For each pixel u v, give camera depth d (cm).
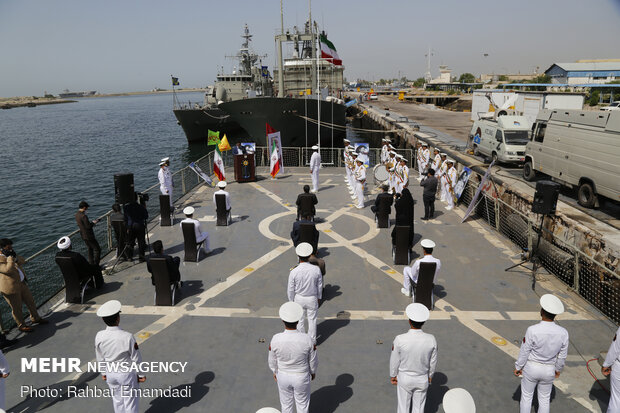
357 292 862
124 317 777
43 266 1311
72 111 16575
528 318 754
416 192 1683
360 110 6688
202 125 5581
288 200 1577
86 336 723
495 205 1221
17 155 4850
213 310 799
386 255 1054
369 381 593
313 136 3944
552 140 1488
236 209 1470
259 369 625
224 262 1024
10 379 610
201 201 1590
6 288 690
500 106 3294
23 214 2530
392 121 4303
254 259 1039
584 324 727
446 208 1460
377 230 1239
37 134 7300
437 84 11662
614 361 466
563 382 582
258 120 3559
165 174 1354
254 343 693
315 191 1700
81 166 4112
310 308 641
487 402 548
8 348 688
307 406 477
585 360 628
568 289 859
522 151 1862
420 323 446
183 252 1094
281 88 3509
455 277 923
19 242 2088
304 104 3497
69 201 2812
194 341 699
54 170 3916
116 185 992
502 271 952
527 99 2838
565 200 1434
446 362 632
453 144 2777
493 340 688
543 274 934
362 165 1433
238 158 1839
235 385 591
